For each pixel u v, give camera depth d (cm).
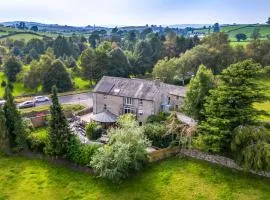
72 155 5059
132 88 7081
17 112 5512
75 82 11925
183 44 14975
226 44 12456
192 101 5700
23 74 11488
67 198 4431
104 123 6588
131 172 4850
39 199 4422
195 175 4738
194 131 5181
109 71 11481
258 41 13012
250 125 4725
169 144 5459
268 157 4384
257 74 4956
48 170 5044
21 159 5369
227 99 4825
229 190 4397
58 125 5078
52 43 18638
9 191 4588
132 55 13275
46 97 9231
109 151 4675
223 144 4797
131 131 4972
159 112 6969
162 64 10962
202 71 5666
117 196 4419
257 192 4334
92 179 4788
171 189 4484
